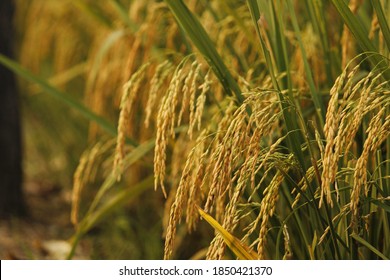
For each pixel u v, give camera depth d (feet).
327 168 8.38
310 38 12.48
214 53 10.61
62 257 16.25
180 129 12.96
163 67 12.01
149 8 15.19
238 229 12.61
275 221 10.62
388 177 9.46
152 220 17.42
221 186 8.99
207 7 13.03
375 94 8.70
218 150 9.29
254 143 8.93
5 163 18.58
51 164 22.34
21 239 17.13
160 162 9.55
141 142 15.44
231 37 14.93
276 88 9.95
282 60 10.81
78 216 18.65
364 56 10.98
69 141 21.67
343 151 9.88
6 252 16.05
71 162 20.74
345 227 9.72
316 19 11.19
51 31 22.41
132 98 11.01
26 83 24.02
